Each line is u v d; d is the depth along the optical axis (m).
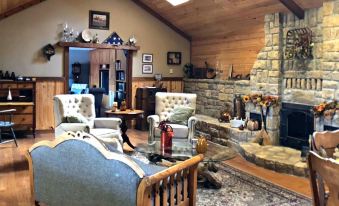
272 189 4.11
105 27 7.98
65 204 2.70
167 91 8.80
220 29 7.65
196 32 8.47
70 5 7.61
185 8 7.54
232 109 7.26
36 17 7.33
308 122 5.57
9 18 7.11
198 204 3.61
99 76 11.51
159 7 8.09
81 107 5.90
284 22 5.96
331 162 1.60
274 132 6.07
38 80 7.42
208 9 7.11
